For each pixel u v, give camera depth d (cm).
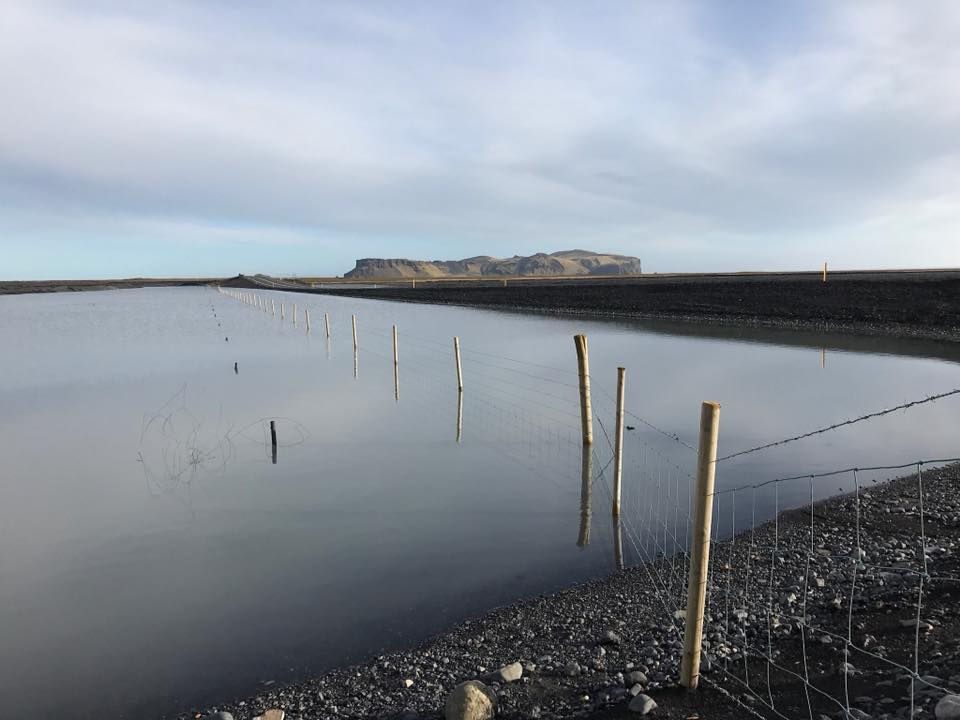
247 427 1953
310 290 14212
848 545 959
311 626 819
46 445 1784
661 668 638
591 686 618
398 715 608
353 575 966
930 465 1409
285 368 3111
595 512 1207
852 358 3133
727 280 8275
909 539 958
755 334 4262
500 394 2422
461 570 973
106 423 2031
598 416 2017
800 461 1495
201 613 862
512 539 1090
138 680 712
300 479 1457
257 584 945
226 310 8212
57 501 1338
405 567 990
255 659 747
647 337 4222
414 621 822
